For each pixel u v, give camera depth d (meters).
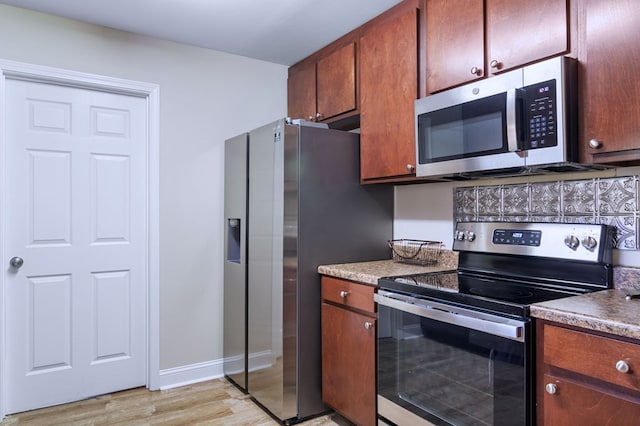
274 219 2.27
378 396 1.86
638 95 1.25
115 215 2.59
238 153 2.68
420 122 1.93
